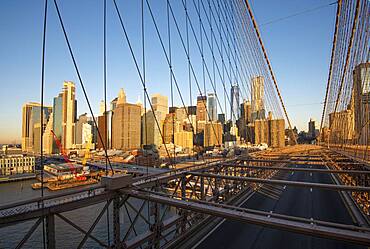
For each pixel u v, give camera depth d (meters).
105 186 8.66
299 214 17.09
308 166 46.25
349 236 5.40
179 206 7.82
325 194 23.38
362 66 26.50
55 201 7.09
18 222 6.17
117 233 8.62
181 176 13.03
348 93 36.47
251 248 11.05
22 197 35.91
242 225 13.54
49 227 6.78
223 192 17.75
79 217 25.81
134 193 8.66
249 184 23.70
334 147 63.94
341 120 49.09
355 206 18.98
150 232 9.67
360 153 29.52
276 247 11.27
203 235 12.23
